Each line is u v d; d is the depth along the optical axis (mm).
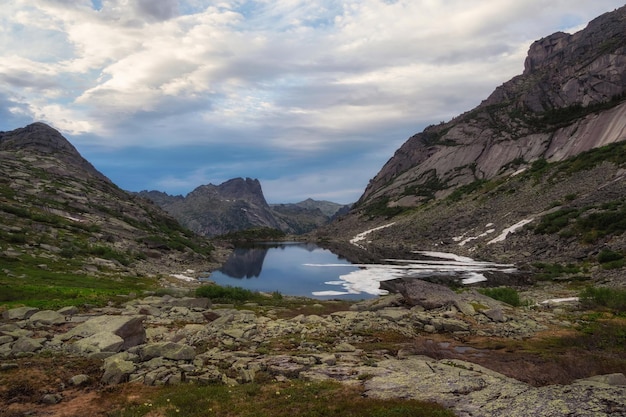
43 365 20094
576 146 169500
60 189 135500
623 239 76438
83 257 70250
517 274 79250
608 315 38844
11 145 198875
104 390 17609
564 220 99688
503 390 15578
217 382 18781
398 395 15836
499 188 166125
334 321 36188
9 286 40438
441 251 129750
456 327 34156
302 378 19172
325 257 136750
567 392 14523
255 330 30516
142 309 37375
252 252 166375
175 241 131875
